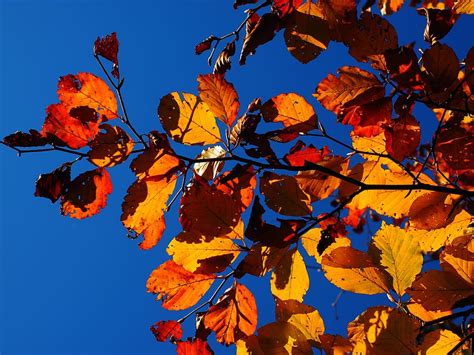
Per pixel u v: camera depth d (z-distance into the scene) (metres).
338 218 1.17
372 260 1.17
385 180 1.24
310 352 1.14
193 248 1.14
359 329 1.13
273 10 1.12
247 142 1.14
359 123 1.14
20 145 1.08
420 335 1.11
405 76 1.11
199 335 1.15
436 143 1.16
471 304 1.10
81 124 1.09
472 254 1.11
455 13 1.13
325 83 1.13
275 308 1.16
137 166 1.10
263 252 1.13
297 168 1.15
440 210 1.19
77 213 1.10
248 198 1.15
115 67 1.09
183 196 1.11
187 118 1.14
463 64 1.16
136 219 1.11
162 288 1.15
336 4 1.11
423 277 1.11
